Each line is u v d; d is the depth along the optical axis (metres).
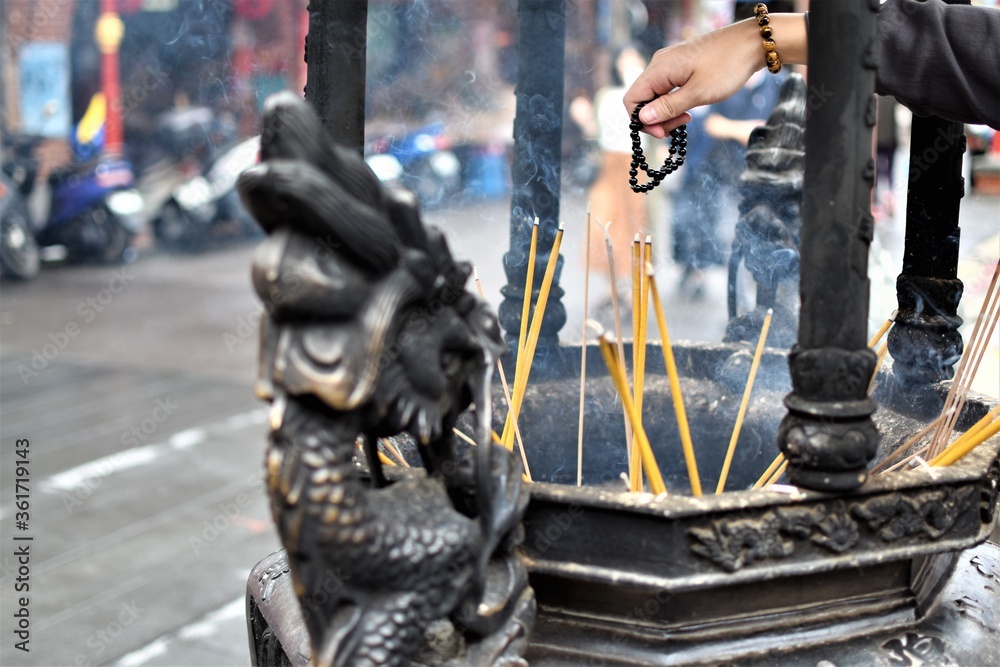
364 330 0.61
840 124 0.71
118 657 1.97
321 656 0.65
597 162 4.38
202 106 8.26
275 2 8.22
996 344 1.94
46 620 2.12
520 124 1.33
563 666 0.78
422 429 0.66
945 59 0.88
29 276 6.28
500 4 9.02
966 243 4.03
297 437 0.62
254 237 7.85
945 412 0.94
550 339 1.28
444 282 0.66
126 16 8.07
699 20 6.15
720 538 0.71
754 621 0.79
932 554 0.80
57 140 7.34
